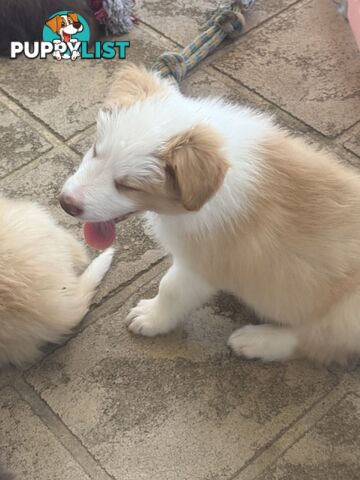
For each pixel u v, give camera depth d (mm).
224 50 951
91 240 594
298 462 615
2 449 624
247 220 538
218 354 683
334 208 551
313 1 1007
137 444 626
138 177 491
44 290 634
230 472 610
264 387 660
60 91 904
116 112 505
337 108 882
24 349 650
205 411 646
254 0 980
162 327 685
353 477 607
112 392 659
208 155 462
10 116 876
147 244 760
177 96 534
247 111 570
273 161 538
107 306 718
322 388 659
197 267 594
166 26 980
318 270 566
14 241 626
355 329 594
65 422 640
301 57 940
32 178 815
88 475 609
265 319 691
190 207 473
